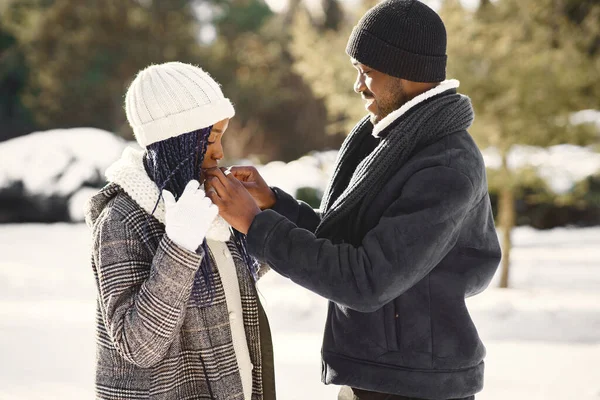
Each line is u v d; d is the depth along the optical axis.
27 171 17.02
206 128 2.35
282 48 30.98
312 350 6.25
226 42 30.28
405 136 2.39
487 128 8.82
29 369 5.62
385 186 2.40
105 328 2.29
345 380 2.45
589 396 5.01
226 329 2.37
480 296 8.48
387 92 2.51
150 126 2.31
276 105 30.36
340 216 2.43
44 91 27.50
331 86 9.36
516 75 8.66
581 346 6.49
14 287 8.91
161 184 2.31
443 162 2.34
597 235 15.84
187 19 29.17
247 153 30.53
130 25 27.92
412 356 2.38
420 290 2.39
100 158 17.19
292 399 4.93
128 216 2.27
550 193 10.12
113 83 27.50
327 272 2.27
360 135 2.70
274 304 7.66
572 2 13.07
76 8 27.64
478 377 2.46
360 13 9.38
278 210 2.78
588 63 9.08
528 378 5.49
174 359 2.29
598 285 9.68
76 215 16.73
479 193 2.42
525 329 7.03
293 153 31.12
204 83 2.36
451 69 8.81
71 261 11.22
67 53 27.19
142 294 2.15
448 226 2.29
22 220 16.91
